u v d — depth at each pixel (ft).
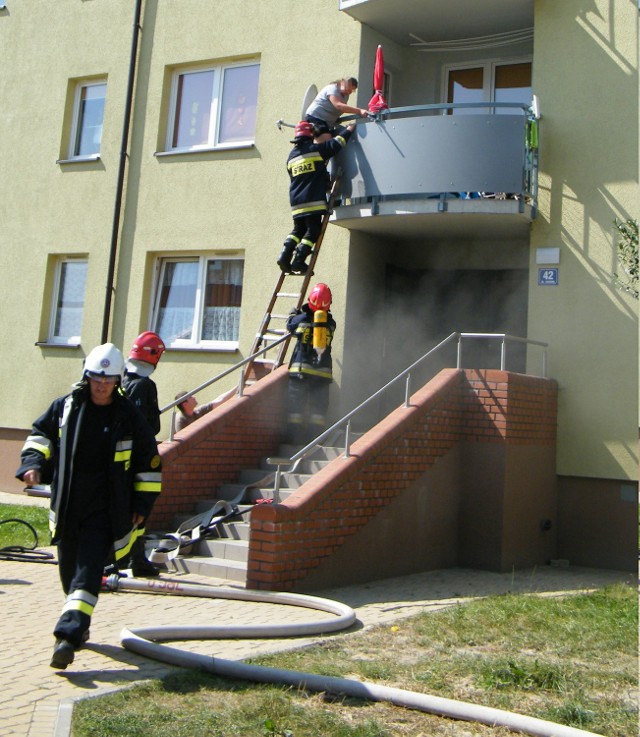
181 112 44.47
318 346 33.32
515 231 37.04
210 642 18.86
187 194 42.65
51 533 17.01
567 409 34.22
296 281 38.93
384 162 34.32
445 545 30.94
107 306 43.80
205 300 42.39
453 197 34.01
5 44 49.62
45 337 46.52
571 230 34.63
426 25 39.17
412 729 13.80
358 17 38.63
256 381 36.96
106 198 45.03
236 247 41.09
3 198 48.37
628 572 32.35
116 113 45.39
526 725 13.60
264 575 24.26
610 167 34.17
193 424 32.53
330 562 26.14
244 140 42.32
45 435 17.44
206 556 28.19
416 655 18.16
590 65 34.96
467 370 32.01
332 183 35.73
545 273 34.91
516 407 31.63
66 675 15.96
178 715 13.93
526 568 32.04
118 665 16.72
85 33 47.06
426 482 30.12
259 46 41.65
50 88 47.85
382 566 28.12
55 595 22.99
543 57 35.88
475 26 39.09
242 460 33.68
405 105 41.91
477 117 33.40
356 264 38.04
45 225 46.78
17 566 26.99
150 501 17.47
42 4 48.70
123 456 17.11
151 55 44.75
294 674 15.62
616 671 17.24
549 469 33.78
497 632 20.13
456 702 14.34
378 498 28.02
